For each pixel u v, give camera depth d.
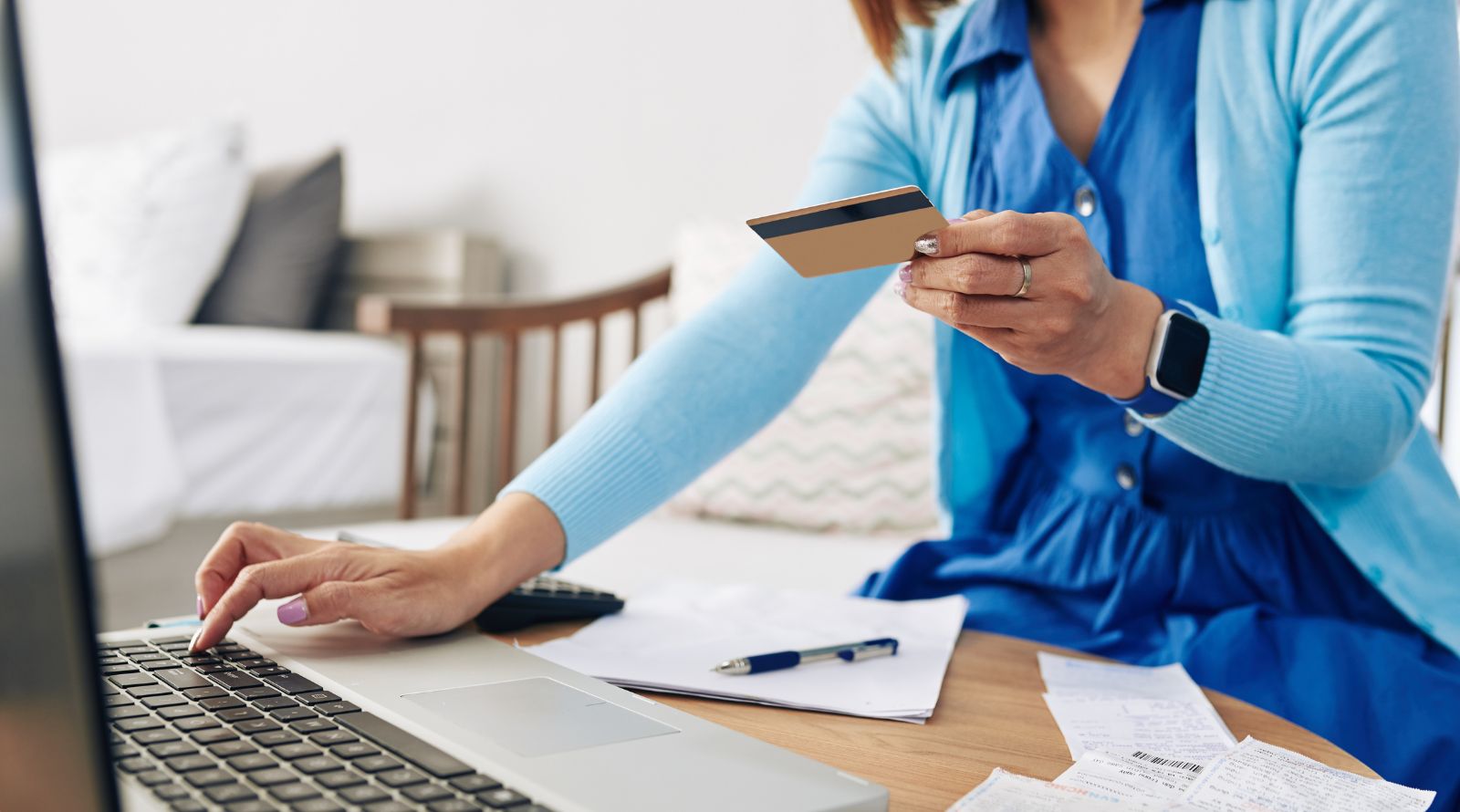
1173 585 0.90
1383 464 0.77
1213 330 0.70
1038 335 0.61
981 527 1.06
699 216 2.18
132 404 1.82
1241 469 0.76
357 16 2.68
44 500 0.32
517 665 0.60
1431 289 0.77
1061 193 0.93
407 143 2.60
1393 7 0.79
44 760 0.33
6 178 0.32
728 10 2.12
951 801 0.48
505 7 2.44
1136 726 0.59
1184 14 0.90
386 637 0.65
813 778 0.45
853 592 1.05
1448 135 0.78
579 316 1.78
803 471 1.59
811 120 2.04
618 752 0.46
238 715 0.48
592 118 2.31
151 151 2.49
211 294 2.51
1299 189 0.82
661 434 0.84
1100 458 0.94
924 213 0.53
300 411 2.09
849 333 1.62
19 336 0.32
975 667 0.70
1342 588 0.87
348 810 0.38
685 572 1.23
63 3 3.20
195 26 2.98
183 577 1.93
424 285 2.41
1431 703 0.74
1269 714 0.63
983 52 0.96
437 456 2.34
